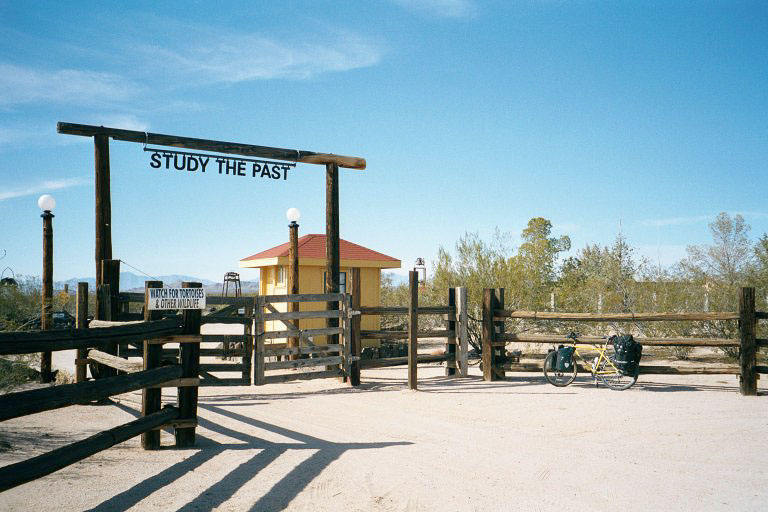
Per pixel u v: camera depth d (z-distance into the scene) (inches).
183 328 268.8
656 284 666.8
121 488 206.1
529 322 719.1
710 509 191.9
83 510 183.6
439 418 342.3
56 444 270.5
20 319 436.1
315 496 200.2
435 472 229.9
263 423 324.8
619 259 721.0
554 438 291.0
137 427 232.2
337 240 522.6
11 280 437.7
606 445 276.7
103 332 215.8
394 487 211.0
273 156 497.4
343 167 530.9
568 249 1691.7
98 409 359.3
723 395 424.8
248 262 784.9
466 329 536.4
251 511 185.0
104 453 255.6
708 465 243.0
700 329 584.1
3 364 360.8
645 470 235.1
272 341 736.3
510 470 233.8
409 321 464.4
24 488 205.2
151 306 254.5
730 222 721.0
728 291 599.2
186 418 267.1
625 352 446.6
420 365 639.8
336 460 245.8
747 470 235.8
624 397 415.2
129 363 279.7
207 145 468.4
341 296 487.8
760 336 546.9
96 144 422.6
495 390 452.1
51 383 447.5
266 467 234.2
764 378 513.7
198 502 192.2
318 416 347.9
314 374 466.3
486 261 701.9
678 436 295.6
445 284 704.4
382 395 430.3
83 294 397.4
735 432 304.5
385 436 294.5
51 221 490.9
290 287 668.7
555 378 471.8
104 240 418.6
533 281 737.0
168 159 450.6
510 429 312.0
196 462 240.8
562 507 192.7
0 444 269.0
